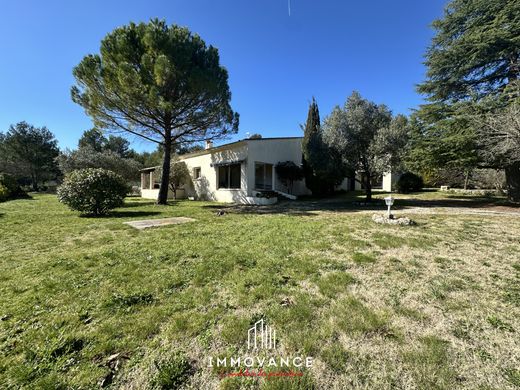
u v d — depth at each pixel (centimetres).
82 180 838
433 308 229
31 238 511
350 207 1072
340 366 158
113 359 164
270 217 795
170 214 891
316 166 1196
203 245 444
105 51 1013
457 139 1009
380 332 193
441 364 159
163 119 1180
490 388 141
